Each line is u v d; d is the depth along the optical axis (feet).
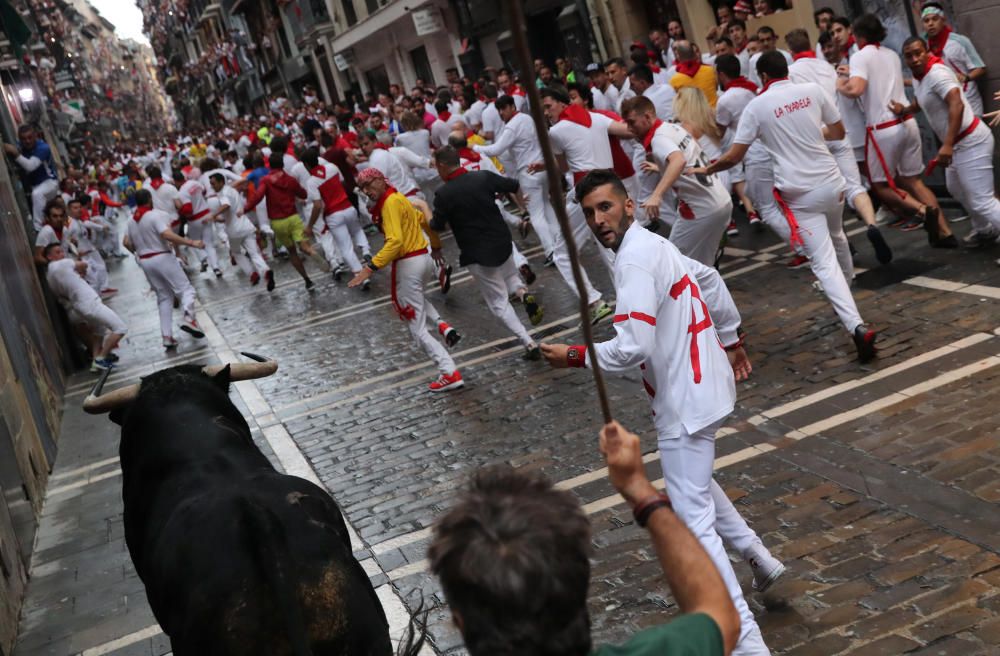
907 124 31.53
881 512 17.52
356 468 25.75
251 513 10.59
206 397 13.73
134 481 12.87
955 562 15.56
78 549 24.82
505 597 5.30
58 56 187.11
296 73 194.70
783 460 20.34
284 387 34.99
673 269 13.55
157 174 67.72
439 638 16.74
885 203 32.89
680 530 6.44
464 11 116.78
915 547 16.22
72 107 212.84
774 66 24.53
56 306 47.37
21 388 31.53
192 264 71.92
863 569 15.96
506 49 111.45
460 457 24.81
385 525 21.93
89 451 33.42
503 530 5.41
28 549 24.86
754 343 27.32
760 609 15.52
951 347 23.76
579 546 5.53
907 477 18.47
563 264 34.81
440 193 29.94
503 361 31.60
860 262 31.58
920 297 27.37
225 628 10.14
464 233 30.01
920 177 32.14
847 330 25.52
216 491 11.59
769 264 34.40
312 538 10.94
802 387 23.75
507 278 31.01
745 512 18.62
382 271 52.13
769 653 13.30
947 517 16.87
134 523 12.72
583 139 33.40
